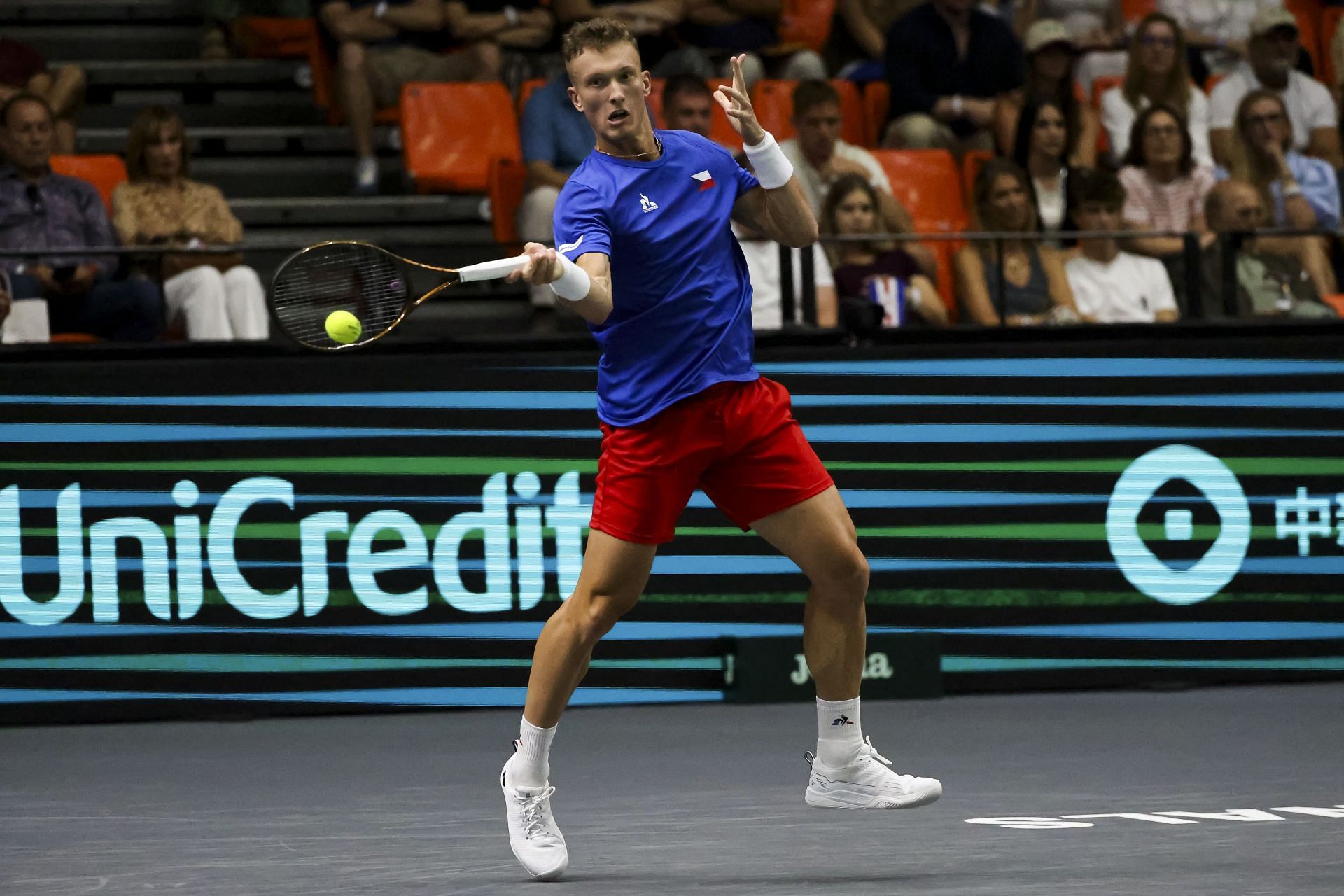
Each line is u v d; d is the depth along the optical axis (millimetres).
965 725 21891
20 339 23500
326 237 32250
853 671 14016
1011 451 24812
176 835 15344
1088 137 31906
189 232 26984
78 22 37656
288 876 13273
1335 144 34562
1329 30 38344
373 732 22156
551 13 36000
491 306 29875
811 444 24359
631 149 13555
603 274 12938
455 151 33594
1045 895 11859
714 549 24234
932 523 24625
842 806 14141
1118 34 36719
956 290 25750
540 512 23906
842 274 25391
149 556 23125
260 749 20859
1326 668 25656
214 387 23219
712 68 36125
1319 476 25625
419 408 23625
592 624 13484
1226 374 25359
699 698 24234
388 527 23562
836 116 29391
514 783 13172
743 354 13695
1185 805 16031
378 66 34781
